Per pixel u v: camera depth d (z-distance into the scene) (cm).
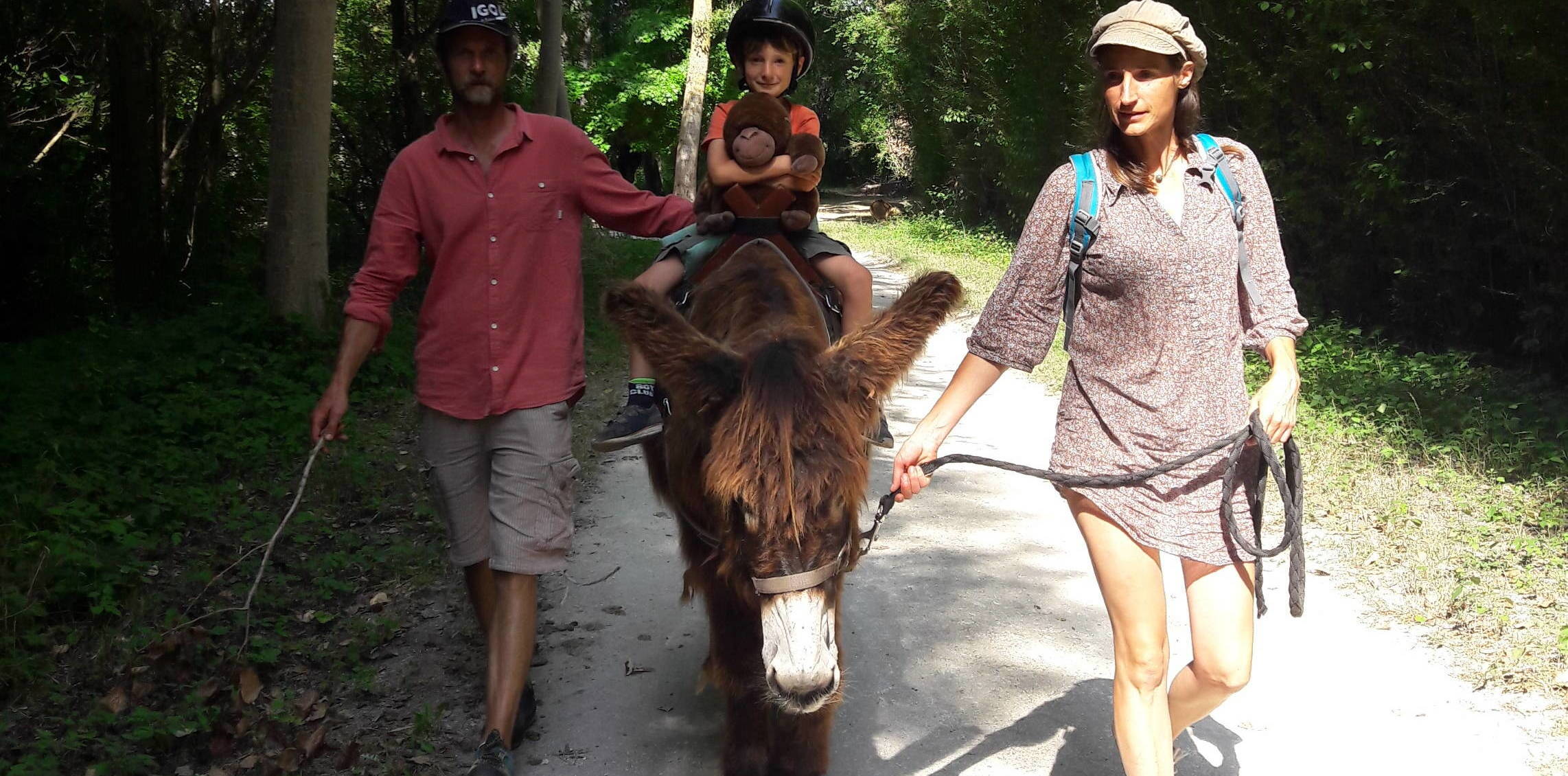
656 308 272
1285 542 254
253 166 1401
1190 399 263
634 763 356
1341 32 912
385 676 414
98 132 1184
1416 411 733
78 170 1160
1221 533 263
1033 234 273
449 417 349
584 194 354
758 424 252
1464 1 791
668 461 322
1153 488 265
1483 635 428
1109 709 390
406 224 346
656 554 538
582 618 466
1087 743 366
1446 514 554
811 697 252
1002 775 346
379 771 346
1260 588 274
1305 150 997
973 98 2291
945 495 638
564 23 2612
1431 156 905
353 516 587
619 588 497
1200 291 260
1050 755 359
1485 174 877
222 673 411
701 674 383
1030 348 278
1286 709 384
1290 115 1056
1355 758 352
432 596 486
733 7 2962
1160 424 264
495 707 328
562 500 347
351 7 1377
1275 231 272
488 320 339
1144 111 258
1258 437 253
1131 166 264
